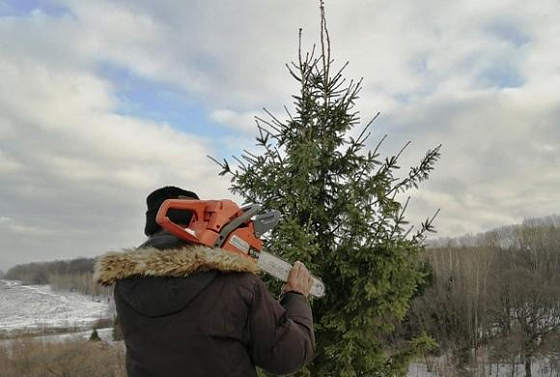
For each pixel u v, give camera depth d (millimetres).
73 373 25250
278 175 4645
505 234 52688
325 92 4957
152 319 1803
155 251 1836
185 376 1748
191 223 2016
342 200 4621
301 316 2051
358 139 4797
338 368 4406
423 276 4484
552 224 49562
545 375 30672
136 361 1839
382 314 4328
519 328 31250
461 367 28016
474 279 33344
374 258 4320
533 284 32562
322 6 5031
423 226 4668
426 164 4809
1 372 25016
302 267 2238
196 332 1750
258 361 1872
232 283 1823
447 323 30266
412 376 23656
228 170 4820
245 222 2066
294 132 4980
